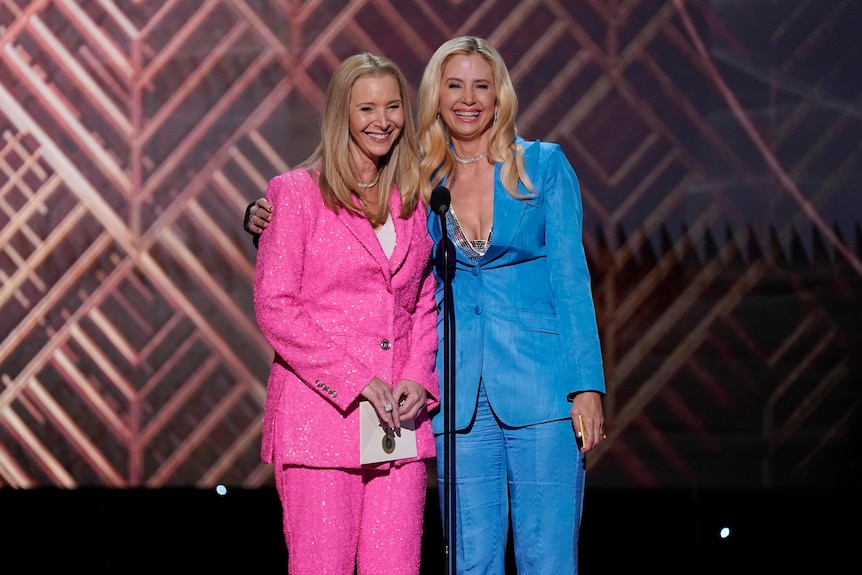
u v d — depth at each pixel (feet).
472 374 33.01
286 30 55.01
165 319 55.98
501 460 33.71
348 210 30.58
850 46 55.31
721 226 55.72
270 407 31.09
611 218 55.62
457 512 33.30
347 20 54.90
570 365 32.86
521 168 33.14
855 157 55.47
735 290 55.93
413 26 54.75
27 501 56.29
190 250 55.77
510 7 54.90
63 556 52.65
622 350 56.18
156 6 55.36
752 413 56.29
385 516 30.71
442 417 32.99
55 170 55.93
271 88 55.21
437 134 33.94
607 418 56.39
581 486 33.50
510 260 33.19
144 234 55.77
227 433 56.03
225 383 55.98
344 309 30.48
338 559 30.04
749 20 55.31
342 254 30.37
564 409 32.96
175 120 55.52
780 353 56.13
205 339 55.93
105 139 55.77
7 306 56.18
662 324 56.08
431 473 58.34
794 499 56.13
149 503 56.08
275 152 55.31
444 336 32.73
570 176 33.99
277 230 30.14
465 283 33.60
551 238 33.45
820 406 56.13
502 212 32.96
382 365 30.32
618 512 55.62
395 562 30.53
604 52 55.11
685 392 56.24
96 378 56.18
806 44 55.36
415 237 31.45
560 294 33.22
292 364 29.99
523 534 33.32
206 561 52.85
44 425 56.44
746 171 55.57
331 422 30.04
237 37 55.16
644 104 55.36
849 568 51.52
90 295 56.13
